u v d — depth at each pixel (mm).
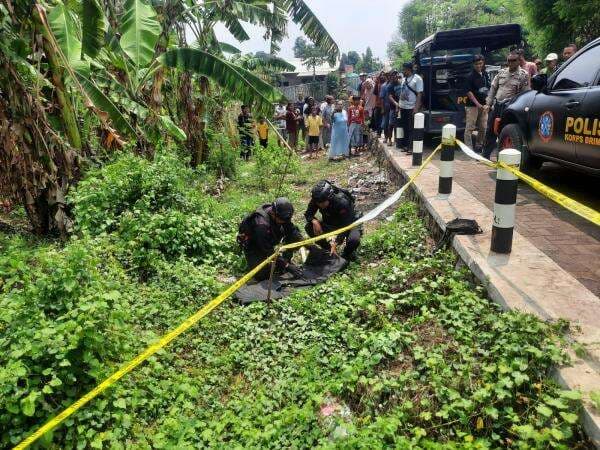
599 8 17891
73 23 6203
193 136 11312
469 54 11570
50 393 3131
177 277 5254
